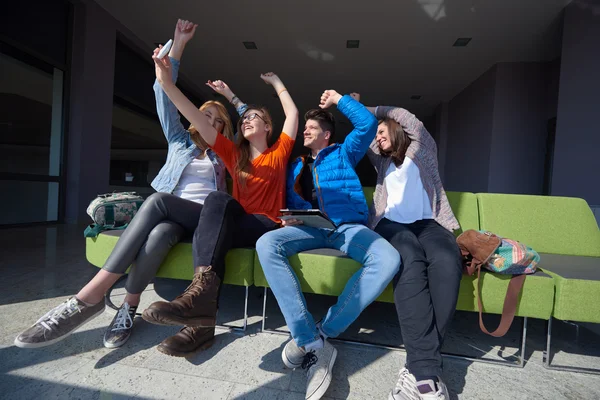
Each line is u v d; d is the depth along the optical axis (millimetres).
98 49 4707
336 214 1424
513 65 5918
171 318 1017
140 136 6285
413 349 1034
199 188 1657
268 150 1601
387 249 1170
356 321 1610
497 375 1158
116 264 1215
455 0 4293
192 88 7750
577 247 1812
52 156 4312
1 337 1249
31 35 3898
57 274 2062
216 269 1206
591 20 3910
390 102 8375
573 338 1494
